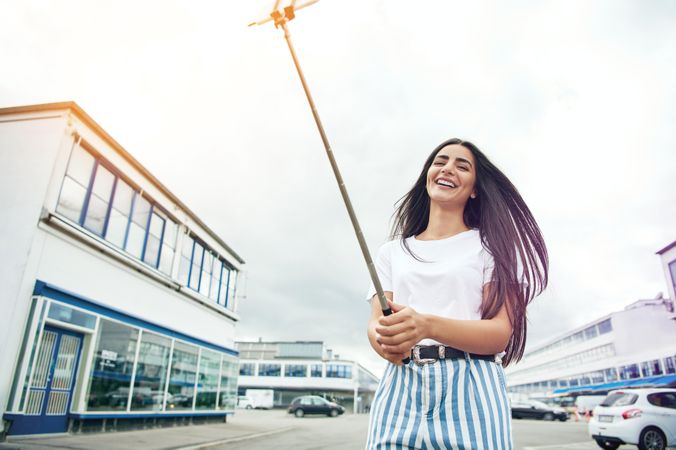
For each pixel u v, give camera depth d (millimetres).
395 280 1452
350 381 60812
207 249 17828
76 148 10648
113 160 11844
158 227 14367
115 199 12141
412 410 1206
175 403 14539
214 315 18219
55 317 9477
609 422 9492
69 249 10320
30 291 9156
